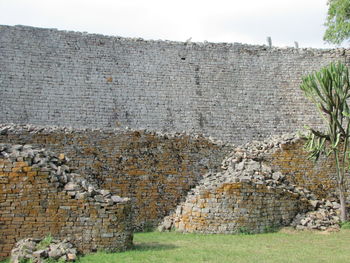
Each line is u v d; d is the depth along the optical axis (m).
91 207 11.62
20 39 27.48
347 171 20.19
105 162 17.09
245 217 15.34
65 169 12.45
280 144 19.73
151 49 30.16
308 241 14.02
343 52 33.06
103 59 28.75
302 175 19.72
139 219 16.86
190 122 28.28
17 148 11.79
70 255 10.39
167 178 17.69
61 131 17.06
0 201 10.98
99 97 27.44
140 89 28.55
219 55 31.39
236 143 28.25
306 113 30.45
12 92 25.84
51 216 11.29
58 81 27.08
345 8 33.38
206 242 13.54
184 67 30.20
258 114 29.80
